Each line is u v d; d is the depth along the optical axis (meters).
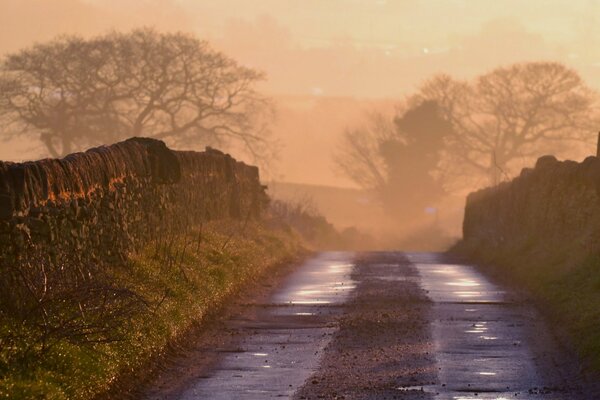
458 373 30.20
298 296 49.59
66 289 29.23
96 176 38.28
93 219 36.75
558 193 60.00
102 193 38.75
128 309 30.36
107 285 30.36
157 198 49.66
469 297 48.78
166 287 38.91
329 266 70.38
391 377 29.61
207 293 42.78
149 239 46.91
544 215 63.06
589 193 53.12
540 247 59.66
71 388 24.55
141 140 49.22
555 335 36.41
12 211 27.45
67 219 33.25
